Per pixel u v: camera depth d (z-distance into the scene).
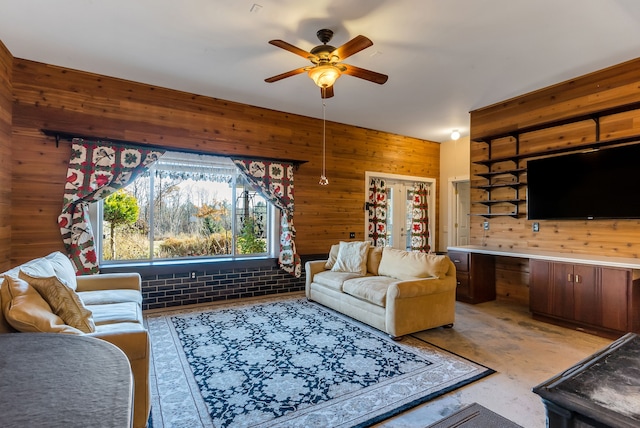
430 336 3.33
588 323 3.36
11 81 3.45
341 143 5.74
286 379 2.44
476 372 2.55
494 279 4.85
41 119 3.63
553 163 3.95
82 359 0.88
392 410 2.06
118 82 4.01
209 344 3.06
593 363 1.13
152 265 4.14
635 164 3.34
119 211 4.11
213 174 4.66
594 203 3.62
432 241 6.85
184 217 4.48
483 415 1.99
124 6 2.62
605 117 3.65
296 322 3.70
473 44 3.12
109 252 4.07
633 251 3.44
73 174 3.70
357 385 2.35
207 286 4.53
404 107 4.92
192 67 3.69
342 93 4.38
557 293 3.61
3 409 0.63
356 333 3.37
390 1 2.51
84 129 3.83
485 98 4.53
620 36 2.96
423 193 6.81
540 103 4.20
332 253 4.72
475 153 4.97
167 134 4.30
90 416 0.61
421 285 3.31
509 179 4.56
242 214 4.88
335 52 2.62
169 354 2.84
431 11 2.62
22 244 3.53
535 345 3.10
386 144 6.28
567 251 3.95
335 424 1.93
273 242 5.04
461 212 6.86
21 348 0.96
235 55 3.41
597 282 3.30
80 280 3.17
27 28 2.94
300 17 2.73
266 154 5.02
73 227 3.68
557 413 0.96
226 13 2.70
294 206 5.24
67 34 3.03
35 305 1.67
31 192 3.58
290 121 5.23
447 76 3.82
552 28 2.84
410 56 3.36
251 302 4.55
